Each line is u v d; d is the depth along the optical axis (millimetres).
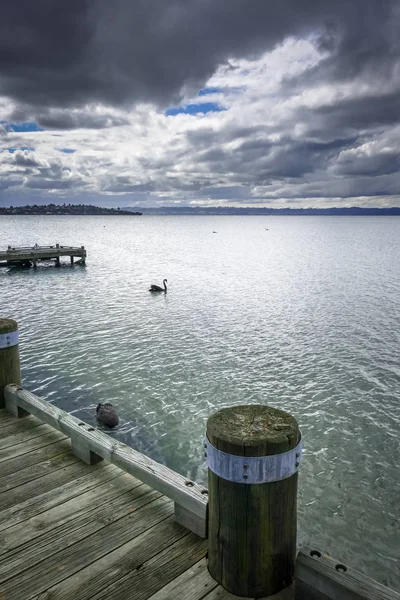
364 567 6855
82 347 17188
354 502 8336
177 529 3656
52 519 3789
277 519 2773
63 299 26922
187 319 22031
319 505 8234
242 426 2844
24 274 37688
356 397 12953
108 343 17734
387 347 17703
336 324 21391
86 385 13508
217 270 42906
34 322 21109
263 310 24484
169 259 53281
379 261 52562
